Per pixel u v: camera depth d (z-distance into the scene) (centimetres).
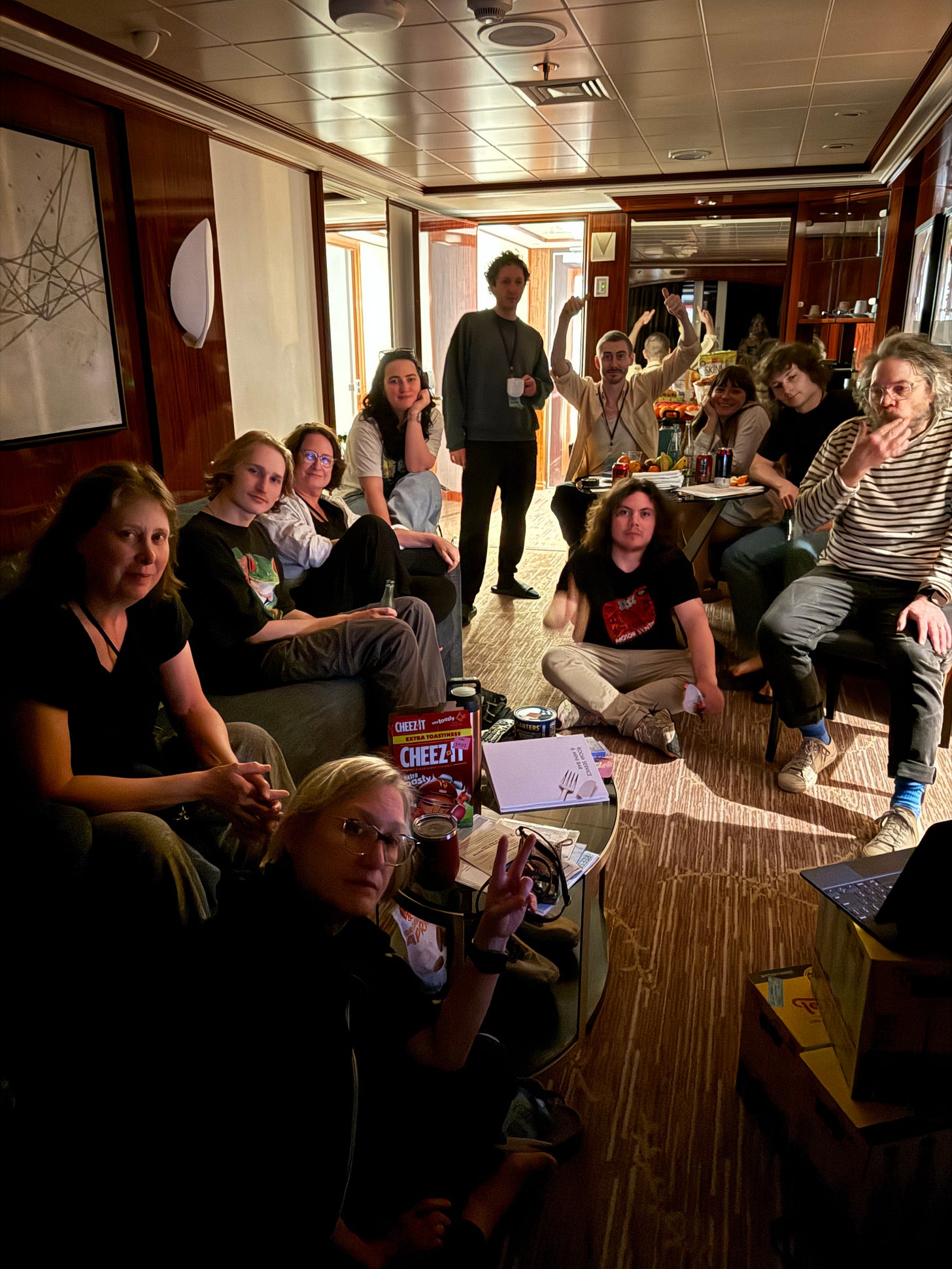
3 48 282
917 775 245
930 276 429
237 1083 96
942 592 251
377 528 292
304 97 373
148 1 266
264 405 470
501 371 452
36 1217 121
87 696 159
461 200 603
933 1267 130
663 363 464
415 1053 120
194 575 241
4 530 297
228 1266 97
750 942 205
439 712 173
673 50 314
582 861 160
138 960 124
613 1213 138
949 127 372
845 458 284
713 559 424
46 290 306
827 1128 132
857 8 273
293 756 224
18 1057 145
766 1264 130
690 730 320
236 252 430
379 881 109
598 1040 175
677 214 604
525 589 484
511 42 299
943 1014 124
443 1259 111
